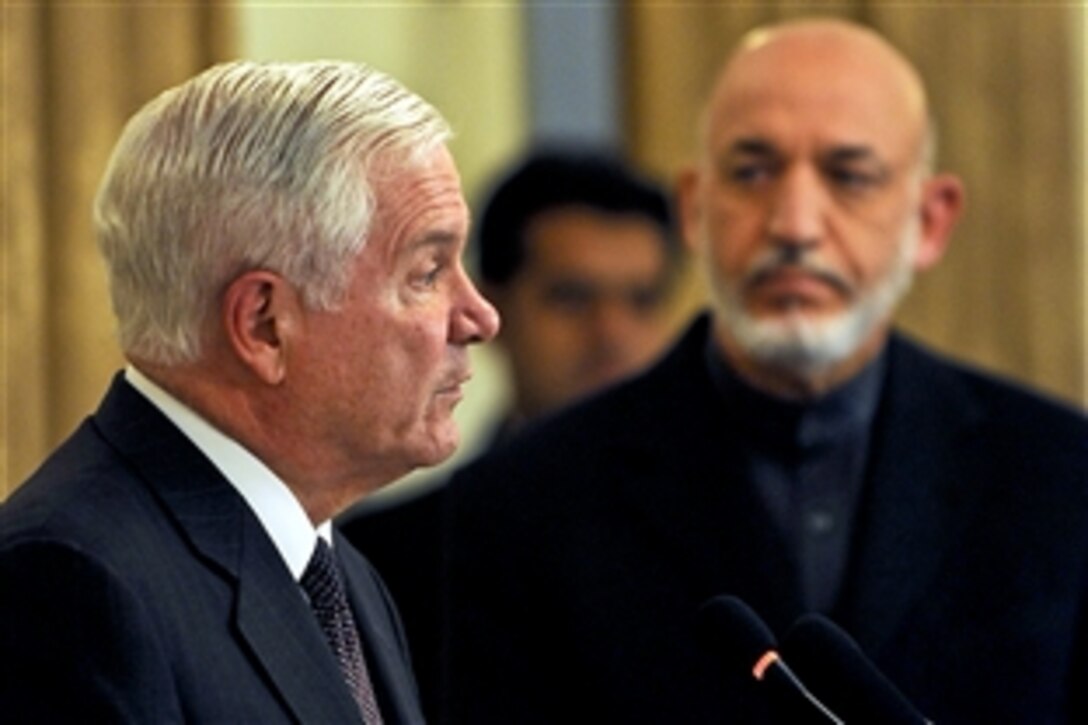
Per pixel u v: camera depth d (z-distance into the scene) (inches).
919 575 341.4
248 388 247.3
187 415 248.1
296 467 250.5
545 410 469.4
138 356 247.9
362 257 246.1
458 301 254.5
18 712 221.1
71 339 447.2
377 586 283.4
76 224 448.8
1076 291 635.5
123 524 236.1
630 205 469.4
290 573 247.4
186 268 243.4
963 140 616.1
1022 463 350.9
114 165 247.8
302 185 242.8
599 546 346.0
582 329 466.9
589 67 613.0
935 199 387.2
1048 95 629.6
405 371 249.1
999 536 344.5
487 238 473.4
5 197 438.9
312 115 244.7
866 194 362.6
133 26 459.8
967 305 616.7
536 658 341.7
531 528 348.5
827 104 364.2
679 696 335.6
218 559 241.1
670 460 354.0
